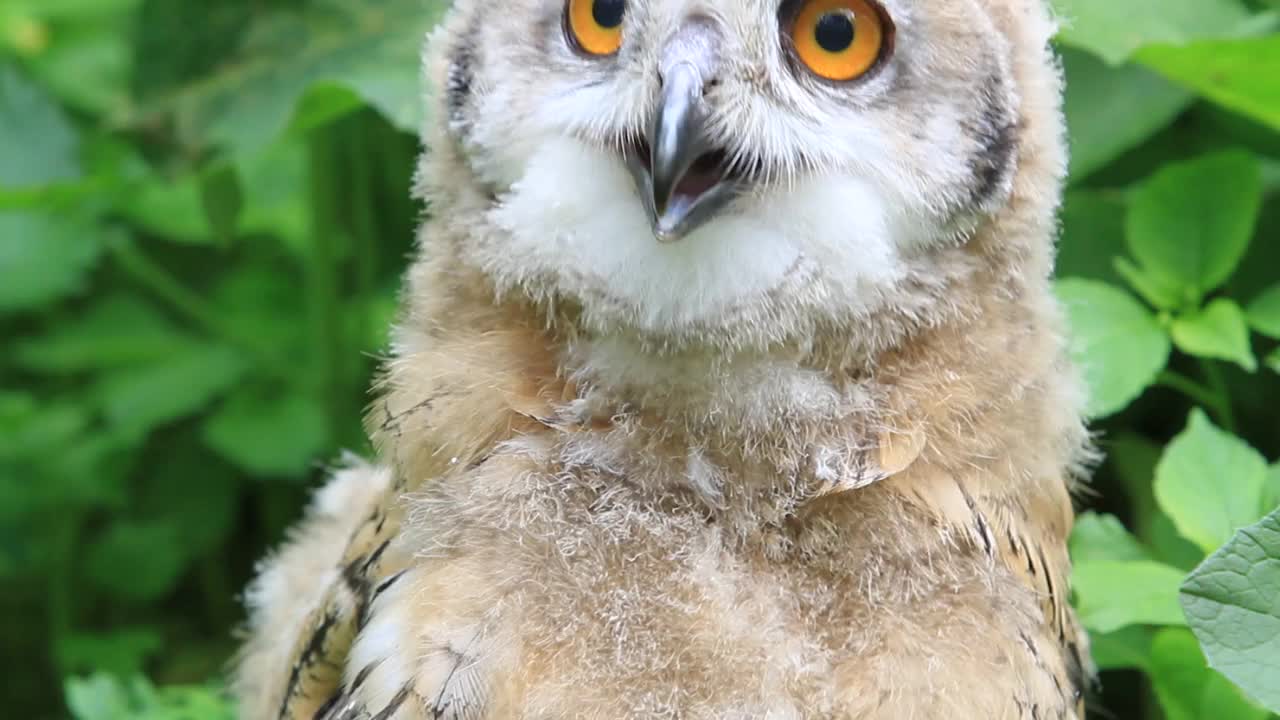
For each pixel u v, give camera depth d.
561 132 0.82
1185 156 1.05
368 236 1.19
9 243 1.29
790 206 0.81
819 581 0.80
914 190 0.81
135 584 1.31
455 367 0.83
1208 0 0.98
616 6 0.82
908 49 0.81
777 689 0.78
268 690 0.93
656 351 0.81
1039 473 0.83
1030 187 0.83
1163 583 0.86
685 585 0.79
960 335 0.82
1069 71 1.01
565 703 0.78
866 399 0.81
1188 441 0.87
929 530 0.80
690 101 0.80
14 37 1.39
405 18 1.06
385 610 0.81
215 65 1.09
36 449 1.31
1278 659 0.78
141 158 1.09
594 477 0.81
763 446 0.81
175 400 1.28
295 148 1.33
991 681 0.79
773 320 0.81
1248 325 0.92
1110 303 0.91
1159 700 0.88
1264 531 0.79
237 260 1.38
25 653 1.39
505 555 0.80
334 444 1.20
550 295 0.82
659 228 0.79
